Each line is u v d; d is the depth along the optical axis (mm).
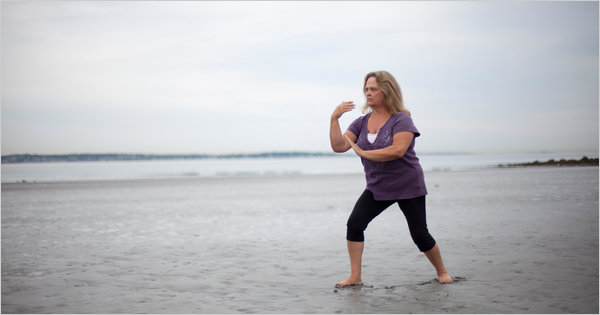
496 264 4781
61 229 8430
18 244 6781
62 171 67875
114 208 12461
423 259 5199
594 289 3748
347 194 15977
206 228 8281
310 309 3404
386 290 3904
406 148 3830
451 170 44562
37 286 4242
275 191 18344
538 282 4004
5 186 25422
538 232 6789
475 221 8203
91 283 4344
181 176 42062
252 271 4801
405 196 3965
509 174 29328
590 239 6109
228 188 21094
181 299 3750
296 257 5527
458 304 3410
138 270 4914
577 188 15164
